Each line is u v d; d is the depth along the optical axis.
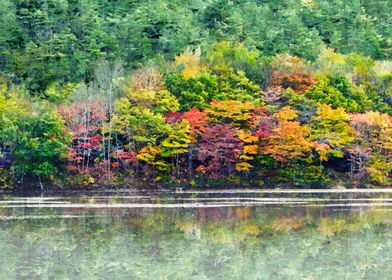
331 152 85.44
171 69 95.69
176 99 87.62
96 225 52.38
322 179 84.81
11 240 45.59
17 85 94.12
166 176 82.44
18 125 77.25
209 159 84.38
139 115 81.44
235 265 39.66
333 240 46.94
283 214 59.16
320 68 101.88
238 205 65.62
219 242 46.19
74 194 75.50
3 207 62.94
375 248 44.19
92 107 83.12
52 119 77.44
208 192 79.06
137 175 82.31
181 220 55.47
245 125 84.88
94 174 80.81
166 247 44.41
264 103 88.50
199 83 89.00
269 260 40.88
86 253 42.19
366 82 101.88
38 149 76.44
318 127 87.31
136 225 52.66
